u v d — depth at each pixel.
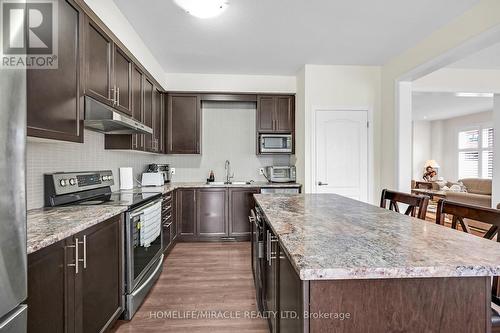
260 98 4.40
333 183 4.05
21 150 0.88
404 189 3.61
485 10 2.35
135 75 2.96
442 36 2.87
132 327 1.98
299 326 0.91
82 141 1.91
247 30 2.97
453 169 8.66
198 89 4.39
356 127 4.06
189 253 3.59
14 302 0.86
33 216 1.63
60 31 1.66
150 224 2.51
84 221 1.51
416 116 8.45
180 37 3.12
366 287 0.87
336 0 2.42
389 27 2.89
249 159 4.74
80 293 1.46
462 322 0.89
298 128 4.30
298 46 3.37
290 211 1.75
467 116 8.17
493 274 0.83
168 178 4.47
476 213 1.35
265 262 1.90
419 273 0.82
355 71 4.05
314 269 0.81
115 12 2.49
